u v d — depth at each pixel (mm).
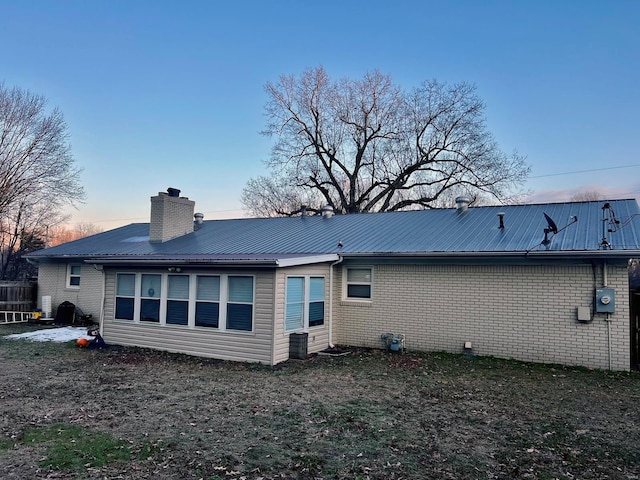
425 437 5504
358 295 12445
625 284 9336
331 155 34406
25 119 28812
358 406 6801
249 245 14117
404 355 10891
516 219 12461
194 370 9359
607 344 9414
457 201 14516
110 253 16453
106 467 4539
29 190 29781
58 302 18844
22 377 8641
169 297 11570
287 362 10148
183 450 5023
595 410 6656
